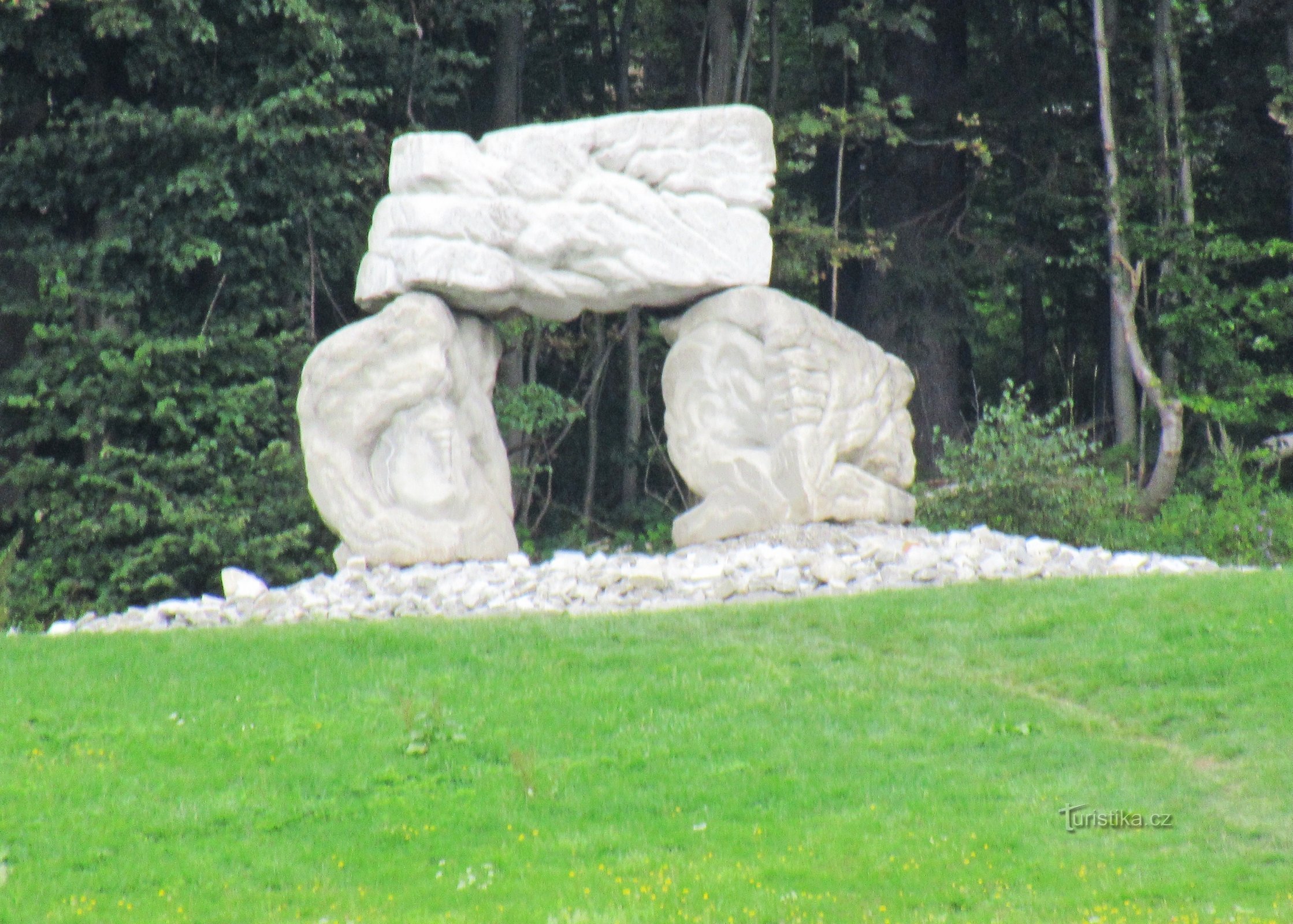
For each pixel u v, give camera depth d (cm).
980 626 4141
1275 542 5919
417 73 7244
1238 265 7500
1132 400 7938
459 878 3022
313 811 3338
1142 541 5944
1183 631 3972
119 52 6644
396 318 4962
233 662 4097
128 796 3397
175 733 3675
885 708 3703
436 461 4972
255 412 6544
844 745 3525
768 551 4772
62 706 3822
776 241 7738
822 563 4694
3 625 5197
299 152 6606
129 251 6512
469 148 5066
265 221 6750
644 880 2944
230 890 3017
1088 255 7412
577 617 4384
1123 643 3938
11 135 6681
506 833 3219
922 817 3173
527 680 3931
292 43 6531
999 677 3869
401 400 4959
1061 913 2725
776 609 4353
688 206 5134
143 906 2962
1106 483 6141
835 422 5128
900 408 5362
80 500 6462
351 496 4953
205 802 3369
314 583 4941
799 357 5097
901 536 5006
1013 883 2877
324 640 4225
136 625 4784
